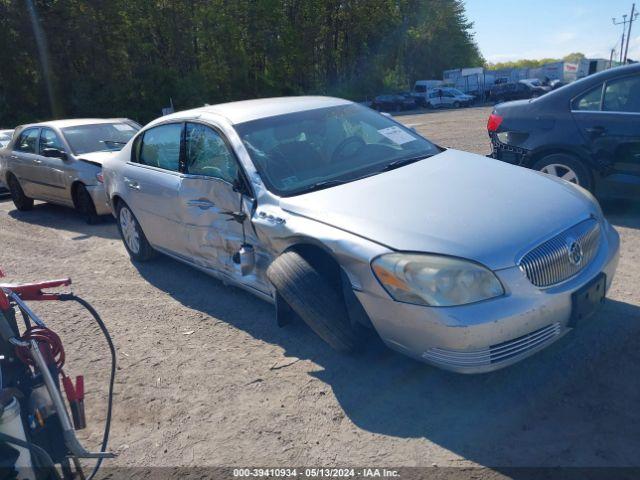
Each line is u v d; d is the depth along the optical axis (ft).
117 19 145.07
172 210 15.92
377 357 11.89
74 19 139.95
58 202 29.32
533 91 163.84
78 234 25.53
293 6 188.96
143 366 12.62
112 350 8.91
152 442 10.02
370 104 178.40
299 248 11.87
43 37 137.80
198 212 14.79
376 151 14.49
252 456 9.38
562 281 10.18
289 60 184.55
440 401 10.29
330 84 205.87
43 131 30.01
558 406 9.81
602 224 11.75
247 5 171.83
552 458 8.64
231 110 15.34
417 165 13.51
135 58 151.43
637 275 14.83
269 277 11.53
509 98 168.35
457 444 9.16
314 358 12.15
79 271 19.92
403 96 169.99
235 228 13.64
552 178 12.94
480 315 9.29
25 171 30.55
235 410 10.66
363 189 12.10
